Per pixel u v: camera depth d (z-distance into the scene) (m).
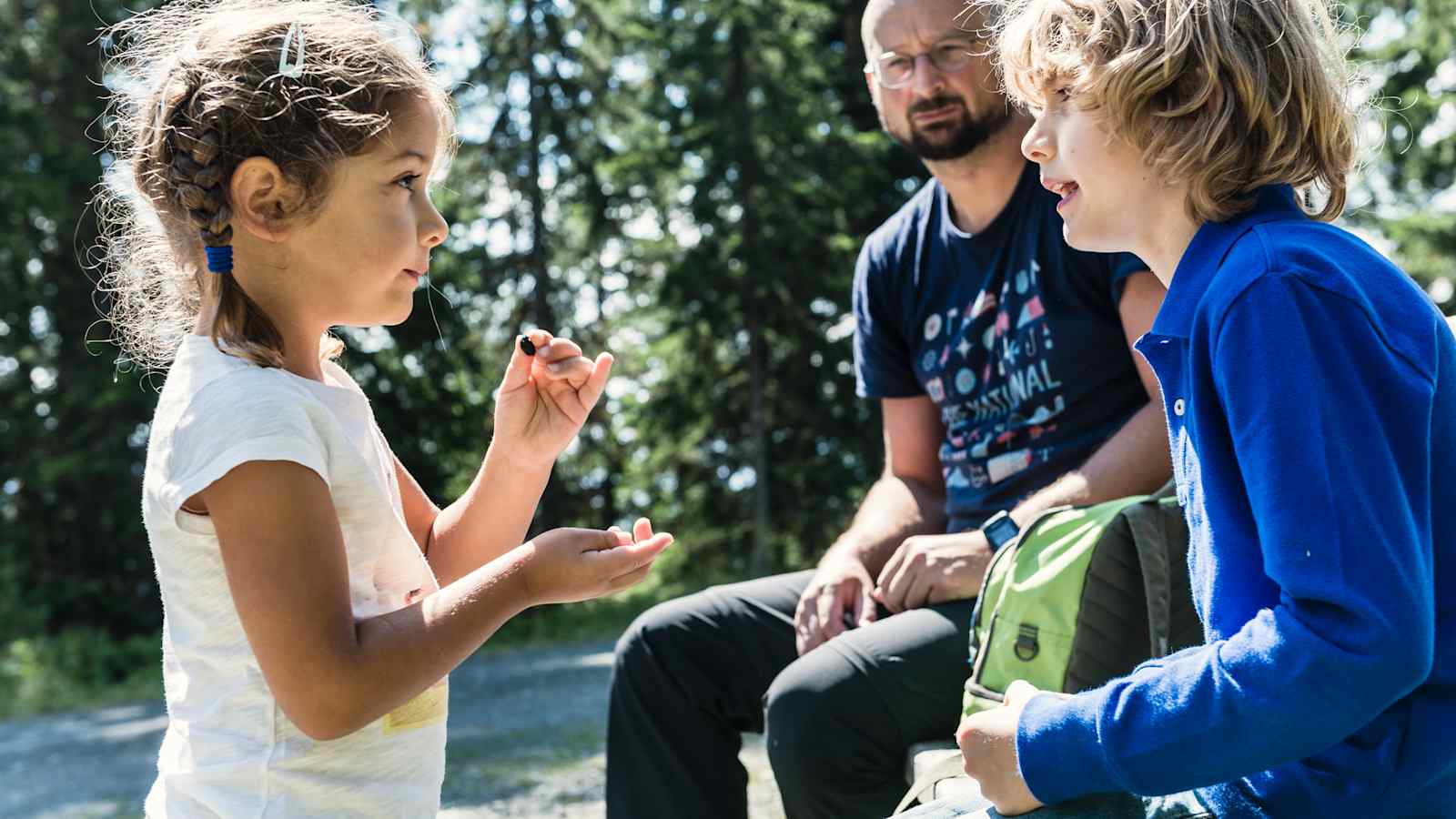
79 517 16.25
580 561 1.60
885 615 2.70
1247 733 1.32
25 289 16.05
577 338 18.80
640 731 2.66
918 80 2.66
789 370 17.55
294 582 1.46
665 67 16.84
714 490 18.00
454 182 17.86
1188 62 1.48
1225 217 1.51
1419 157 18.50
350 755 1.59
